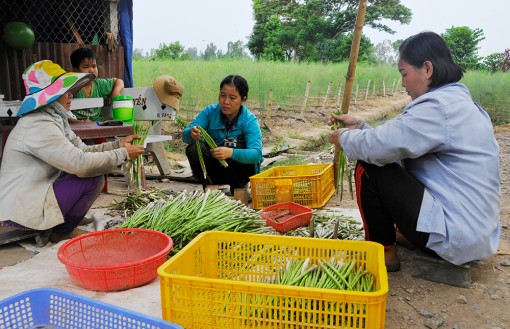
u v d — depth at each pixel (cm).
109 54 668
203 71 1377
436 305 240
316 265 234
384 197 253
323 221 358
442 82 249
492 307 238
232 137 435
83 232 339
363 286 221
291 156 772
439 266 262
